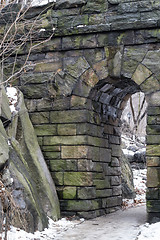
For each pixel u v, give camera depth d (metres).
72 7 9.66
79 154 9.24
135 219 9.12
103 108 10.32
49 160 9.47
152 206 8.45
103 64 9.30
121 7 9.21
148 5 9.05
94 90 9.54
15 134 8.68
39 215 7.50
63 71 9.59
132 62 9.08
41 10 9.93
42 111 9.68
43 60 9.83
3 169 7.02
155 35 8.92
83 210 9.06
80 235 7.31
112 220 9.01
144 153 16.61
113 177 10.84
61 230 7.71
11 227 6.57
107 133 10.56
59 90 9.57
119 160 11.40
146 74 8.95
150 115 8.80
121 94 10.73
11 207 6.39
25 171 7.98
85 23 9.50
